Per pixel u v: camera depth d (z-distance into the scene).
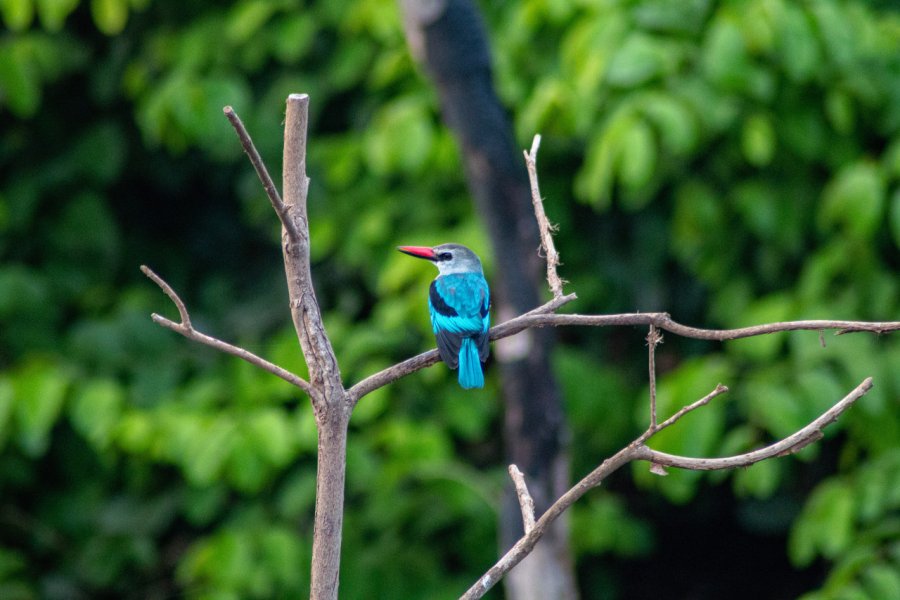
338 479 4.62
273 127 12.56
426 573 11.48
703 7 10.00
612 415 11.58
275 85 12.64
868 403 9.47
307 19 11.73
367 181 12.02
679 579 14.29
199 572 10.51
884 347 10.18
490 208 9.21
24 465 12.42
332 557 4.59
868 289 10.20
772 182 10.81
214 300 13.71
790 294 11.27
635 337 12.72
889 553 9.04
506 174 9.09
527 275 9.27
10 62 11.48
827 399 9.48
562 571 9.51
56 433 12.72
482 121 8.95
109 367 12.18
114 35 13.02
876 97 10.11
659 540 14.26
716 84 9.52
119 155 12.91
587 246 12.24
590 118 9.93
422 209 11.63
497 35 11.29
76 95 13.45
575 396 11.39
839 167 10.53
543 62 11.15
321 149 11.70
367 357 11.52
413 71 11.22
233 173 14.09
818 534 9.41
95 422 10.47
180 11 12.81
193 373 12.55
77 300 13.06
